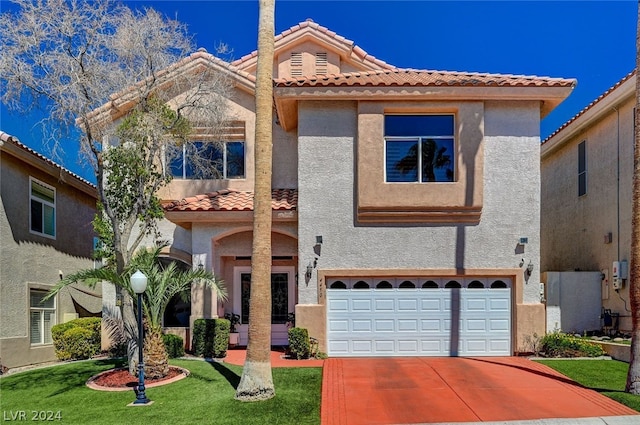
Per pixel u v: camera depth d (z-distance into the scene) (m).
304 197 15.34
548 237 23.16
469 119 15.11
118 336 17.28
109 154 14.23
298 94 15.17
